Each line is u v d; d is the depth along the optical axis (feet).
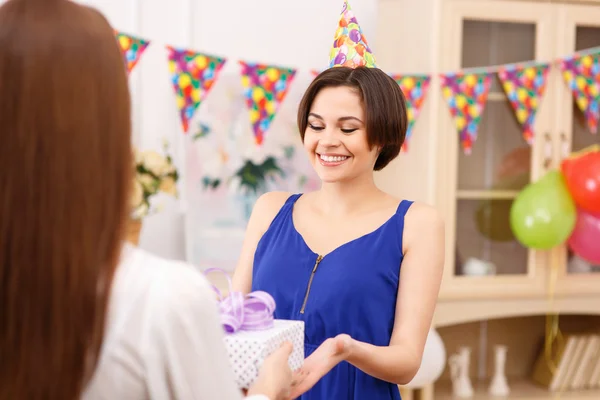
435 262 4.32
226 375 2.40
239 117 8.41
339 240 4.47
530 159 8.20
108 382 2.23
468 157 8.05
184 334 2.27
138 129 8.29
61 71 2.13
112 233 2.23
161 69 8.32
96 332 2.18
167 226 8.38
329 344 3.64
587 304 8.48
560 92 8.19
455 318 8.16
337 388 4.30
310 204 4.74
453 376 8.95
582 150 8.30
